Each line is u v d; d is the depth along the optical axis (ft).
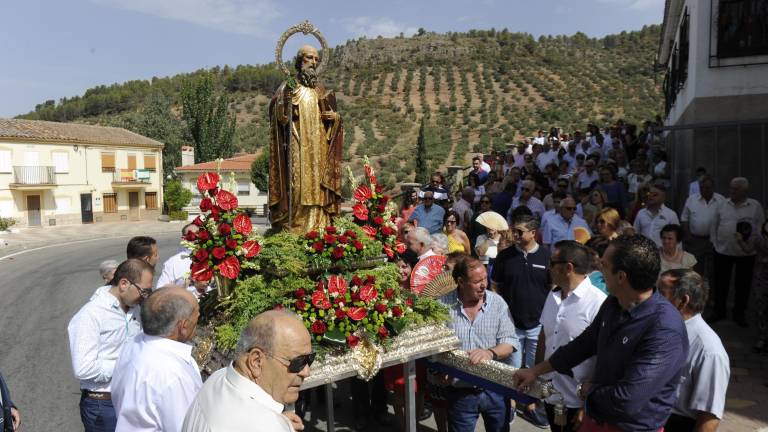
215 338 13.14
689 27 37.65
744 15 32.30
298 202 14.90
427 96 262.88
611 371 9.57
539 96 240.32
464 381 14.12
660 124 51.19
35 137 109.70
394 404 16.98
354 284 13.79
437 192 37.63
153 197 136.77
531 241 18.42
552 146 54.65
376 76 305.12
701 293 11.21
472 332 14.89
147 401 9.43
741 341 23.18
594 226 27.45
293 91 14.70
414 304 14.70
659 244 24.30
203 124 156.25
